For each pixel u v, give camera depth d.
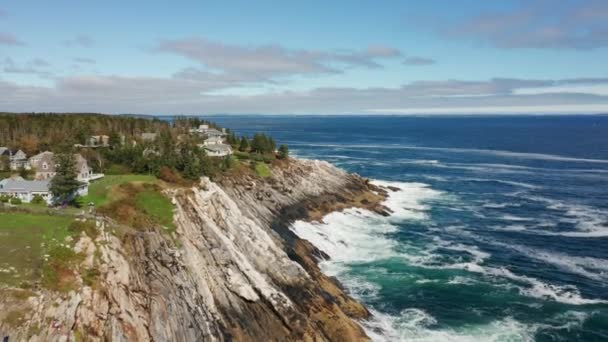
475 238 75.50
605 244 72.94
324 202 91.50
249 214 70.25
